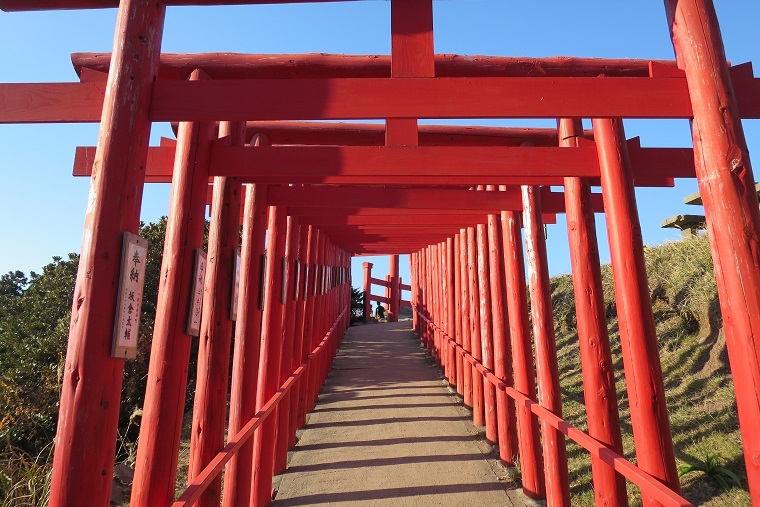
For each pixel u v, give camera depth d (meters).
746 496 3.47
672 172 3.76
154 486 2.54
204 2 2.48
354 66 3.14
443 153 3.23
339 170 3.17
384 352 11.64
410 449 5.56
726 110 2.24
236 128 3.40
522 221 5.06
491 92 2.55
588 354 3.37
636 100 2.50
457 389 7.77
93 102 2.74
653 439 2.71
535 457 4.39
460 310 8.12
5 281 13.91
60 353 7.06
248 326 3.99
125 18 2.27
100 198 2.05
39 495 4.04
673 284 6.84
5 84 2.76
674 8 2.44
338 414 6.95
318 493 4.53
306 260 6.61
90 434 1.88
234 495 3.63
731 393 4.86
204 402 3.11
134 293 2.09
